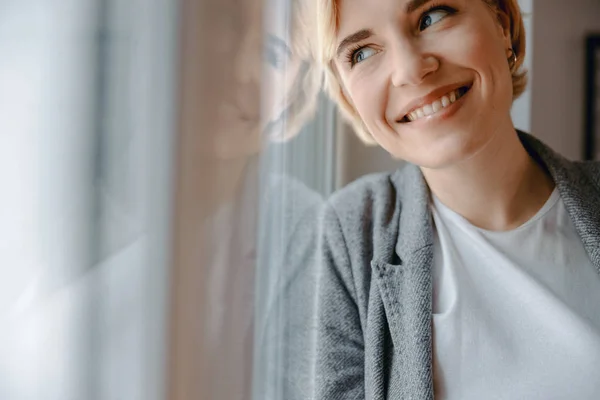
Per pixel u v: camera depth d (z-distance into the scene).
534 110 1.49
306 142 1.06
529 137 0.80
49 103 0.26
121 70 0.29
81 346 0.28
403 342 0.72
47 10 0.26
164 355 0.33
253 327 0.44
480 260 0.73
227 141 0.39
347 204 0.85
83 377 0.28
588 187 0.77
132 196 0.30
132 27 0.30
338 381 0.75
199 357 0.36
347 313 0.78
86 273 0.28
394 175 0.88
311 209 0.76
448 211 0.77
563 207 0.76
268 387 0.50
